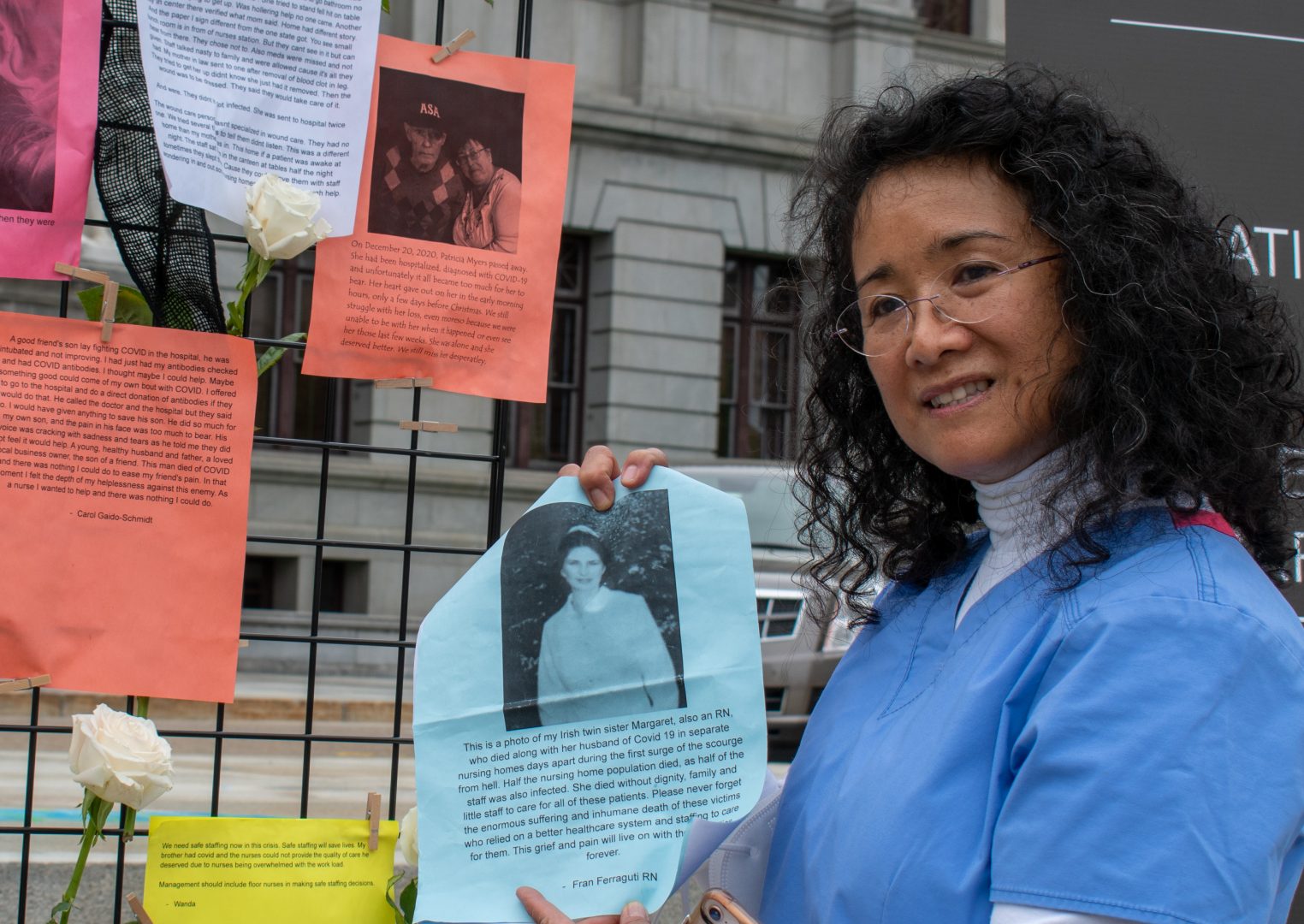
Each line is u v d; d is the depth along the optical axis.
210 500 1.56
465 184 1.68
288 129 1.61
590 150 13.45
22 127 1.56
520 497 12.52
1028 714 1.12
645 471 1.38
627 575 1.36
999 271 1.21
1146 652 1.05
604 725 1.33
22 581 1.52
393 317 1.65
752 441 14.29
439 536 12.13
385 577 11.84
